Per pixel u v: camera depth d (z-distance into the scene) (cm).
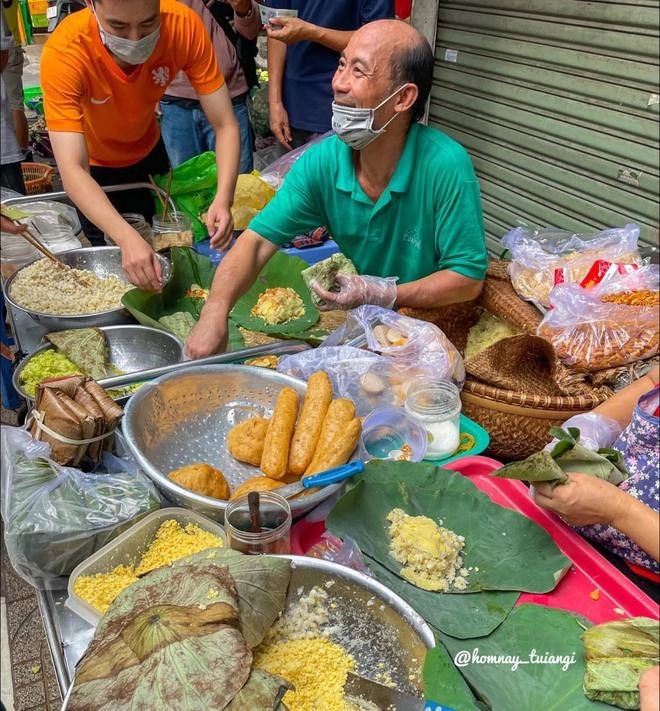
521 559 121
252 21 335
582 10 182
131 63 205
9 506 119
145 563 121
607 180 183
